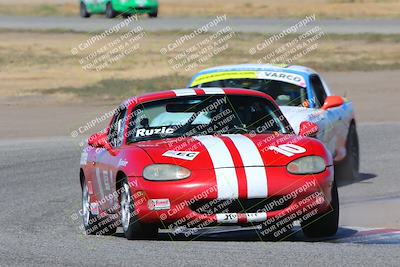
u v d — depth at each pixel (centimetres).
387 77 12475
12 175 5766
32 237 3512
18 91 11338
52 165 6169
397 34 17800
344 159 5297
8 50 15450
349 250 2817
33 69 13512
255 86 5034
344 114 5325
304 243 3066
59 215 4334
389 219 4025
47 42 16400
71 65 13900
